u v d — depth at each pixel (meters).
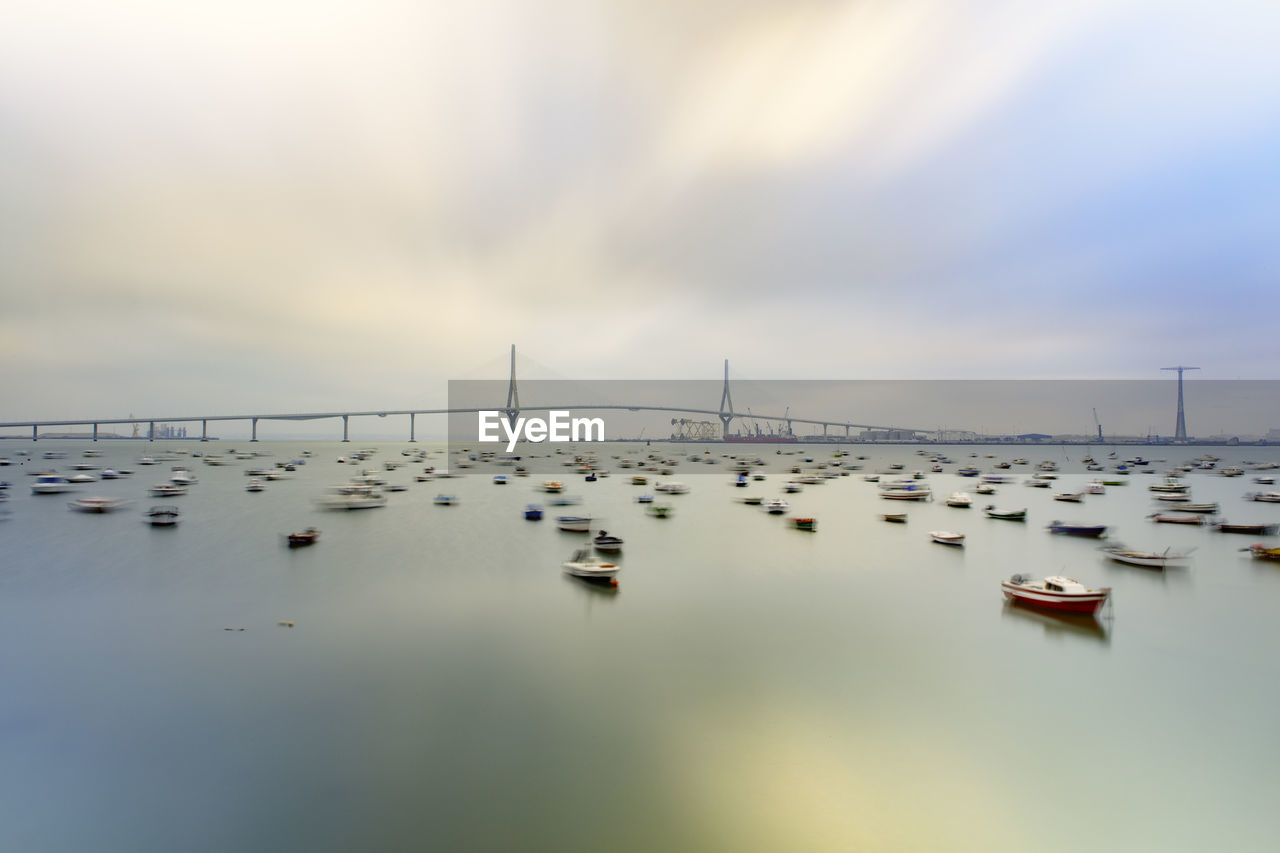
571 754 20.75
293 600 36.53
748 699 24.64
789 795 18.92
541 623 33.06
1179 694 25.31
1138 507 81.88
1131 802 18.75
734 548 53.47
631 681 26.06
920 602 37.41
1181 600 37.97
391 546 52.34
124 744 20.92
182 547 51.03
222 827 17.20
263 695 24.41
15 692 24.47
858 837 17.30
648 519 70.25
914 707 24.16
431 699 24.28
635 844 16.83
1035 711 23.94
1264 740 21.98
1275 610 35.97
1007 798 18.91
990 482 117.44
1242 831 17.61
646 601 37.16
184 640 30.00
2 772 19.41
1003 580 42.62
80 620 32.78
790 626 33.00
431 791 18.75
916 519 71.06
